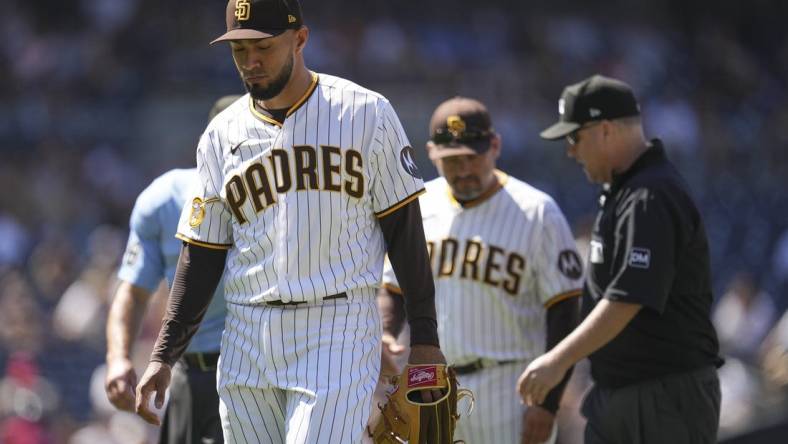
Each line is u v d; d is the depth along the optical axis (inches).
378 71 2778.1
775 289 2329.0
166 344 575.8
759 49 3250.5
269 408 566.6
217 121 575.8
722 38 3203.7
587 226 1984.5
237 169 562.3
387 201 568.1
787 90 3105.3
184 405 768.9
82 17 2960.1
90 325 1884.8
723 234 2393.0
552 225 793.6
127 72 2758.4
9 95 2694.4
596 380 745.0
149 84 2723.9
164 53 2805.1
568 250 796.0
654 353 709.9
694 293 710.5
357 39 2854.3
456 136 781.9
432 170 2447.1
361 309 562.9
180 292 579.5
